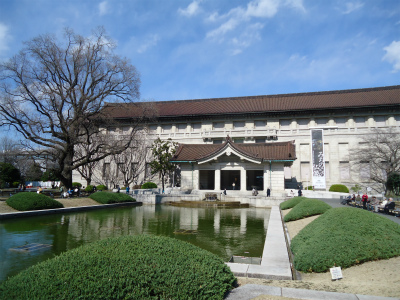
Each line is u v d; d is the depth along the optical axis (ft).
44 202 69.31
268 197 102.58
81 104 102.63
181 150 133.90
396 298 17.03
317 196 127.13
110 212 79.61
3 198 94.53
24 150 110.22
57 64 98.32
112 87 107.76
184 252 19.94
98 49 105.91
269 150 122.21
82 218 65.51
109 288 15.07
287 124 179.73
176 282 16.51
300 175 168.35
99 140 119.65
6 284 15.47
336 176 164.55
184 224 60.13
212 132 179.63
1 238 42.57
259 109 181.47
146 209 90.89
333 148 167.53
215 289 17.35
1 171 165.68
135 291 15.53
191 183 125.18
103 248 18.72
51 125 99.71
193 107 204.13
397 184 130.00
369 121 166.20
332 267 24.14
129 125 183.52
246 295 18.07
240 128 182.80
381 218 29.53
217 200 109.70
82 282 15.11
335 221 29.76
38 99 98.12
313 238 28.86
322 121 174.29
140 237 21.29
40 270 16.28
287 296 17.85
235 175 164.25
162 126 197.67
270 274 23.63
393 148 141.38
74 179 195.52
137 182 179.93
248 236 47.52
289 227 47.14
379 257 25.08
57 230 49.75
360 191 146.82
